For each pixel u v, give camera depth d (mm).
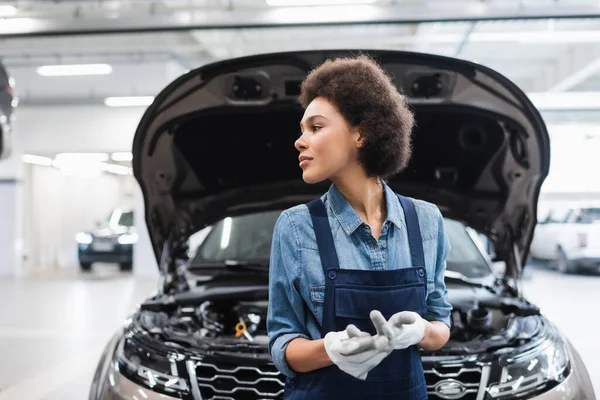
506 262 2480
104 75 9500
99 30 5309
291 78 2162
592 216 9664
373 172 1039
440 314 1113
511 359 1696
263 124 2318
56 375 3936
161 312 2230
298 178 2635
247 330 2006
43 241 11680
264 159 2520
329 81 1045
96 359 4336
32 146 9820
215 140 2395
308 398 1001
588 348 4648
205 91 2184
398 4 4988
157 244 2549
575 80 9109
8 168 9930
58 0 6000
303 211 1059
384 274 984
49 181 11938
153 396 1670
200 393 1652
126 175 16734
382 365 992
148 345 1865
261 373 1657
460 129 2268
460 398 1603
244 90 2195
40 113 9727
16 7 6074
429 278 1056
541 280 8719
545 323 2084
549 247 10039
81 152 9672
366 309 970
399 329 871
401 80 2127
